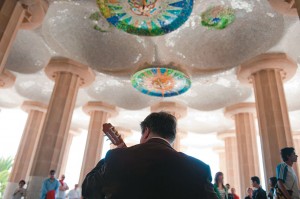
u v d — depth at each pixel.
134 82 13.55
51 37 11.46
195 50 12.10
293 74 11.96
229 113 17.05
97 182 1.39
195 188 1.32
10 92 18.16
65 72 12.95
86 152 16.67
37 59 13.36
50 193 8.91
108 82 15.85
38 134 18.80
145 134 1.63
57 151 11.68
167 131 1.58
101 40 12.29
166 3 9.14
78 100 17.88
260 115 11.36
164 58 12.57
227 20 10.91
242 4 9.99
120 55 12.73
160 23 9.95
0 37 7.22
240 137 16.34
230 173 21.08
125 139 24.97
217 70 13.05
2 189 33.56
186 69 12.97
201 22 11.10
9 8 7.62
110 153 1.48
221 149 27.56
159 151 1.41
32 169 11.09
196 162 1.43
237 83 14.62
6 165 35.19
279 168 4.91
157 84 13.36
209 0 9.90
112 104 17.34
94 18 11.25
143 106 17.45
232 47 11.65
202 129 21.98
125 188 1.30
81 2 10.06
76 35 11.82
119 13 9.73
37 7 8.46
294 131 21.00
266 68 11.62
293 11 8.19
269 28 10.29
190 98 16.70
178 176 1.33
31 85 17.17
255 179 7.77
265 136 10.90
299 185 9.25
